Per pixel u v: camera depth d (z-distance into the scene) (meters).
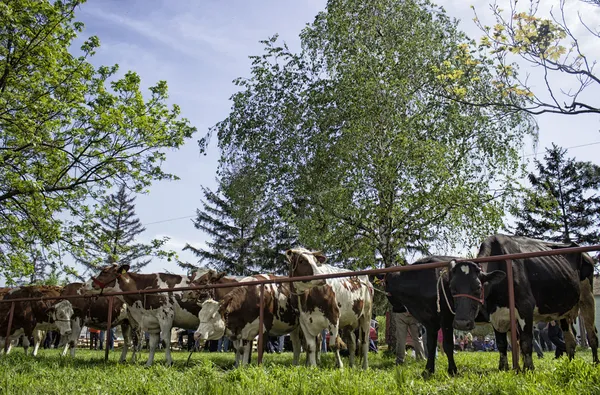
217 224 48.75
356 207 19.64
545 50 9.45
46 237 19.34
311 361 10.81
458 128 19.92
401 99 19.80
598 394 5.26
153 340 13.35
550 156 52.06
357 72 20.55
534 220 49.38
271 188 21.95
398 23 21.81
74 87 19.52
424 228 19.39
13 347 22.61
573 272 9.63
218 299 13.38
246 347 11.92
